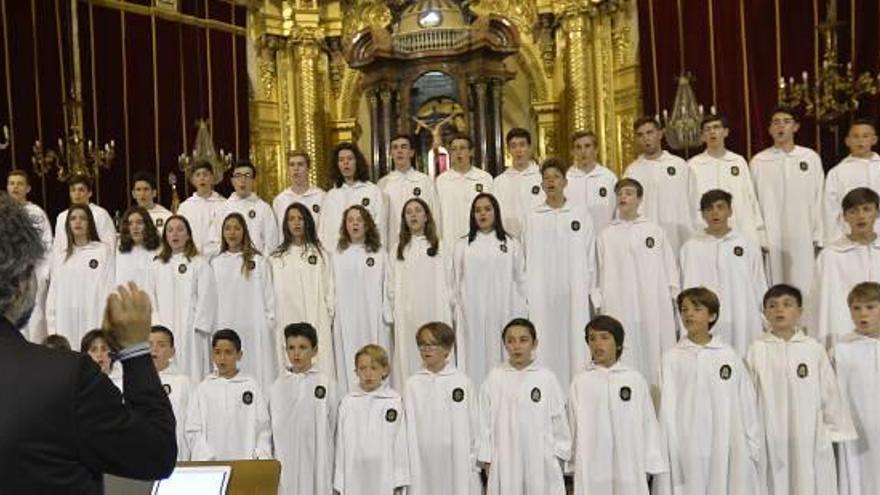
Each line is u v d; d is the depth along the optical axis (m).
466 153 8.92
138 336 2.34
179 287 8.18
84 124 11.92
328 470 6.82
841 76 9.77
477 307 7.76
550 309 7.81
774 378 6.44
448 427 6.56
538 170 8.68
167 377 6.88
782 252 8.16
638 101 13.23
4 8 10.74
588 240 7.80
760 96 10.95
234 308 8.19
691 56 11.76
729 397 6.36
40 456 2.01
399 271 8.09
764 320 7.22
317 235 8.82
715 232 7.54
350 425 6.52
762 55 10.91
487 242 7.79
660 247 7.66
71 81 11.60
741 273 7.45
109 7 12.36
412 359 8.02
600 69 13.94
